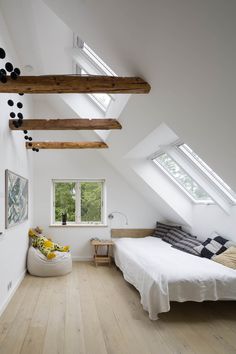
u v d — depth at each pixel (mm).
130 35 2186
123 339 2629
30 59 4273
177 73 2205
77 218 6047
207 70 1931
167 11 1714
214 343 2574
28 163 5141
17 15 3338
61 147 5012
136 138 3932
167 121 3008
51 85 2668
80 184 6102
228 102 2051
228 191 3912
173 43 1938
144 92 2705
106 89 2654
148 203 6129
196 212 5078
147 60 2346
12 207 3678
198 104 2355
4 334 2711
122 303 3549
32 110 5699
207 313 3236
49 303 3523
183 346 2516
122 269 4621
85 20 2449
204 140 2830
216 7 1456
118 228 6008
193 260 3744
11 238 3738
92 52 3412
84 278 4648
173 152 4062
